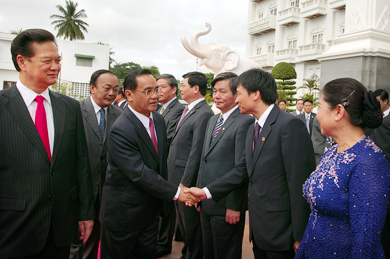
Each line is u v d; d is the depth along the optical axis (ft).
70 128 6.43
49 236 6.01
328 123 4.85
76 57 92.38
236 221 7.73
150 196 7.32
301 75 72.23
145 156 7.32
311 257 4.85
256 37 89.45
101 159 9.50
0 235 5.56
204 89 10.69
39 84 5.83
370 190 4.09
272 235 6.36
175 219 12.02
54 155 5.96
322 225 4.77
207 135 8.96
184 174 9.34
